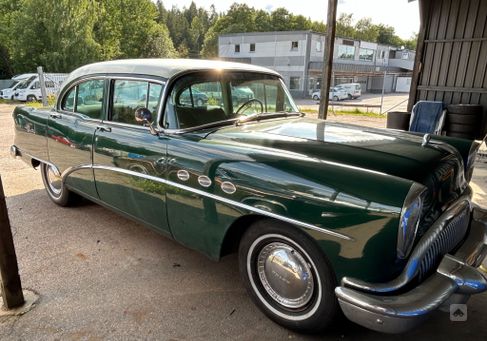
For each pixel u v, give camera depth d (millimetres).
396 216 1677
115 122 2996
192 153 2398
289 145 2285
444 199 2115
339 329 2197
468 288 1825
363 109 20188
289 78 36062
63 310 2383
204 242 2461
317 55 35625
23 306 2416
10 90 19984
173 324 2260
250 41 37469
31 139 4062
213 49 62281
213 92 2848
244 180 2127
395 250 1717
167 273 2834
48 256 3072
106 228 3621
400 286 1743
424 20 7258
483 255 2174
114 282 2701
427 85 7484
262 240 2186
